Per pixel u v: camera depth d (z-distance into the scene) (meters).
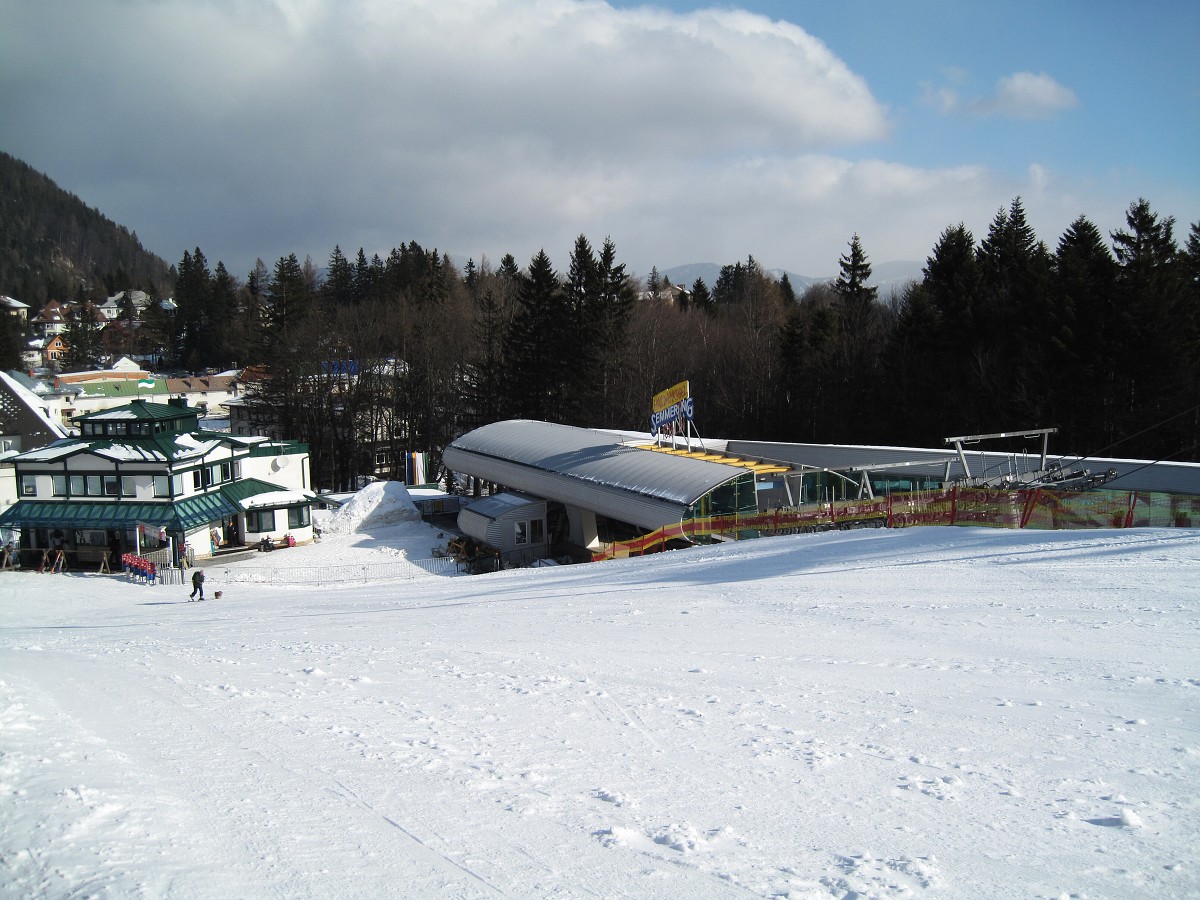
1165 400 47.28
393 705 9.64
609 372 70.94
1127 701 8.60
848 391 63.53
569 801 6.46
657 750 7.75
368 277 149.50
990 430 53.69
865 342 65.31
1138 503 29.55
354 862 5.27
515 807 6.32
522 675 10.99
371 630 16.36
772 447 46.56
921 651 11.25
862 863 5.28
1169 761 6.95
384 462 81.44
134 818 5.77
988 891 4.91
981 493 31.08
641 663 11.43
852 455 43.09
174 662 13.51
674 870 5.21
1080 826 5.82
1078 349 49.38
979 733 7.88
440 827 5.91
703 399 71.94
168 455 42.50
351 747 7.95
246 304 166.88
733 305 106.50
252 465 49.53
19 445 61.12
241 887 4.82
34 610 30.91
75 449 42.53
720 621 14.23
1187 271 54.47
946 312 59.62
